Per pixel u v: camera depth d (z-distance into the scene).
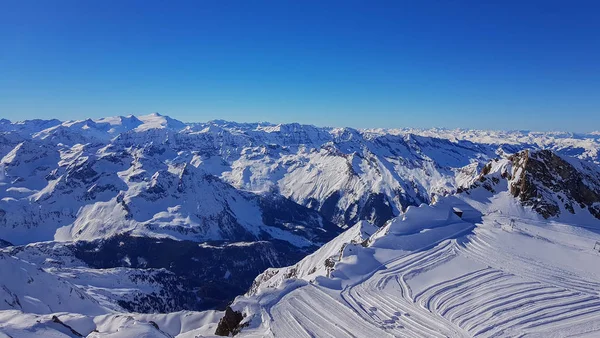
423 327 41.56
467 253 60.91
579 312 43.00
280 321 45.41
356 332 41.50
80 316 62.22
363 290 51.66
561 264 55.94
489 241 65.12
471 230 71.31
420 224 74.19
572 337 38.47
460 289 49.69
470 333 39.94
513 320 41.91
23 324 49.59
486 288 49.34
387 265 59.06
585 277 51.69
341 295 50.66
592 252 60.38
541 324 40.97
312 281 55.59
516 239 65.50
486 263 56.88
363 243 79.50
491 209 82.38
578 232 70.50
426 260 59.44
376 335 40.62
